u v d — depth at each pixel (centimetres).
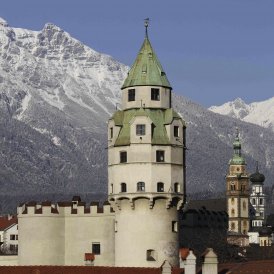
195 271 16588
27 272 17638
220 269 16350
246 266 16362
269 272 15850
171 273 17150
